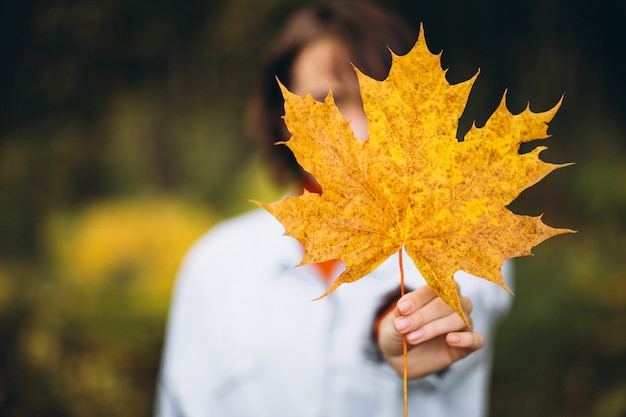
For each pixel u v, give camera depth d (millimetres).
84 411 2182
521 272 3221
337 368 1126
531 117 515
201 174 6672
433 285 518
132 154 6316
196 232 5117
